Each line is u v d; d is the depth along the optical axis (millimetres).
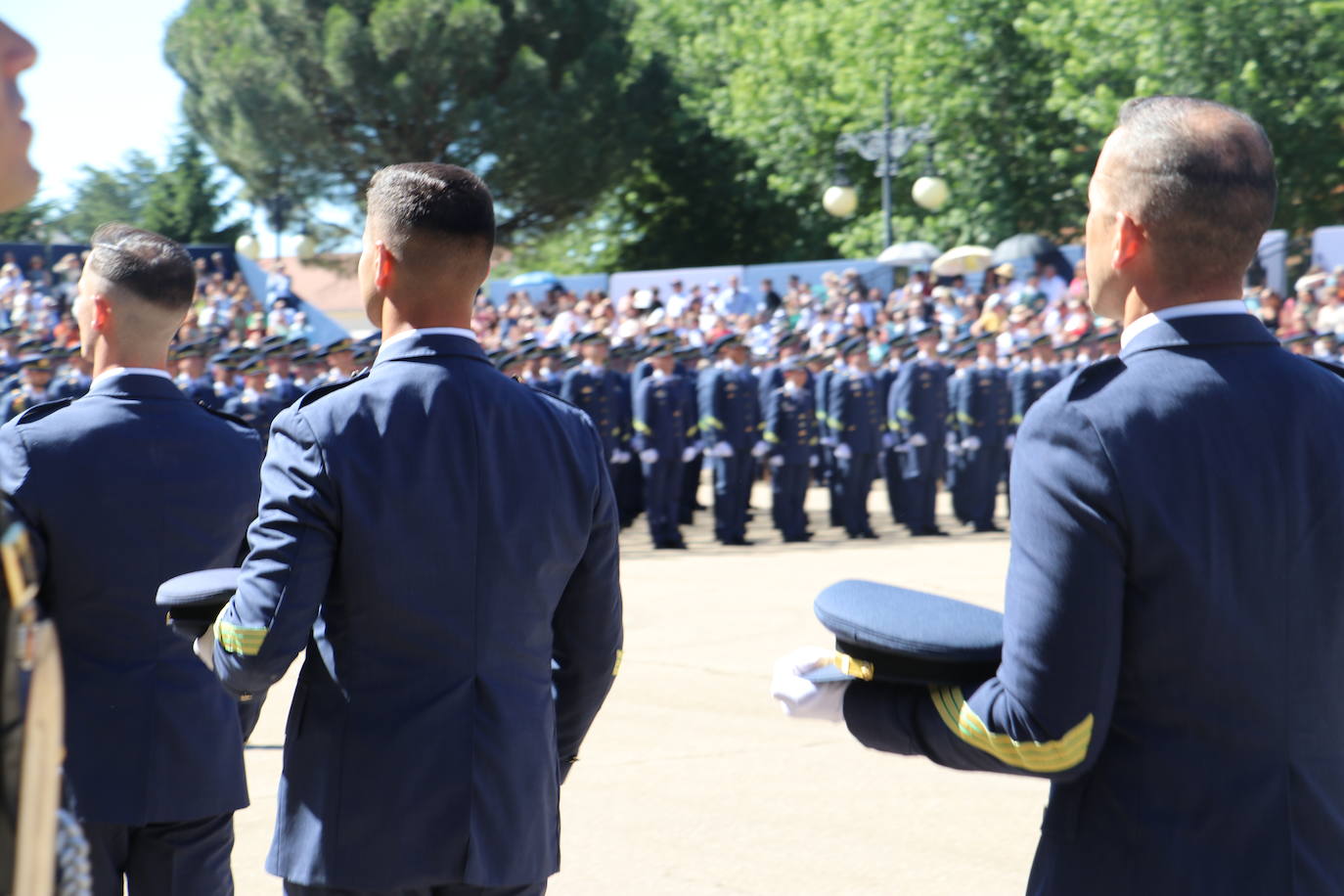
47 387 13773
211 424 3254
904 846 5168
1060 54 30641
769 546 14836
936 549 14117
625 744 6559
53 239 39125
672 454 14672
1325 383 2035
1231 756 1887
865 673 2068
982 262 24500
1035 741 1877
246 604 2307
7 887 1177
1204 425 1920
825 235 37625
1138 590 1892
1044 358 16297
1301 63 26531
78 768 2982
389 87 31906
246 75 32688
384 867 2322
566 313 22391
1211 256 1989
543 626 2553
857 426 15391
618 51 34906
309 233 34875
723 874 4895
